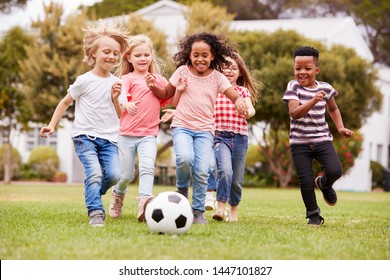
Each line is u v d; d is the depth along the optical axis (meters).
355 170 35.62
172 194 6.53
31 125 35.69
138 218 7.85
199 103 7.95
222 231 6.71
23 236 6.07
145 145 8.19
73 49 27.45
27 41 31.30
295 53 8.28
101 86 7.72
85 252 5.23
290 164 30.58
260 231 6.88
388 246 6.03
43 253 5.20
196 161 7.85
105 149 7.70
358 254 5.52
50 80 27.44
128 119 8.28
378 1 52.66
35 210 9.68
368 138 37.12
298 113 7.87
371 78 29.23
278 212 10.86
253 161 32.84
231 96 7.97
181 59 8.09
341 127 8.57
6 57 30.69
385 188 36.12
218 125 8.61
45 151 34.84
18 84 30.70
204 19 28.73
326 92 8.28
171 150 33.81
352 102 27.95
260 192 22.59
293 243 5.95
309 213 8.21
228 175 8.41
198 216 7.86
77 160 35.44
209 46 7.88
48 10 28.17
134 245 5.54
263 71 27.12
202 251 5.36
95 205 7.26
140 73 8.55
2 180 34.03
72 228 6.75
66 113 28.19
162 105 8.52
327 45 33.22
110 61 7.73
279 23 35.94
